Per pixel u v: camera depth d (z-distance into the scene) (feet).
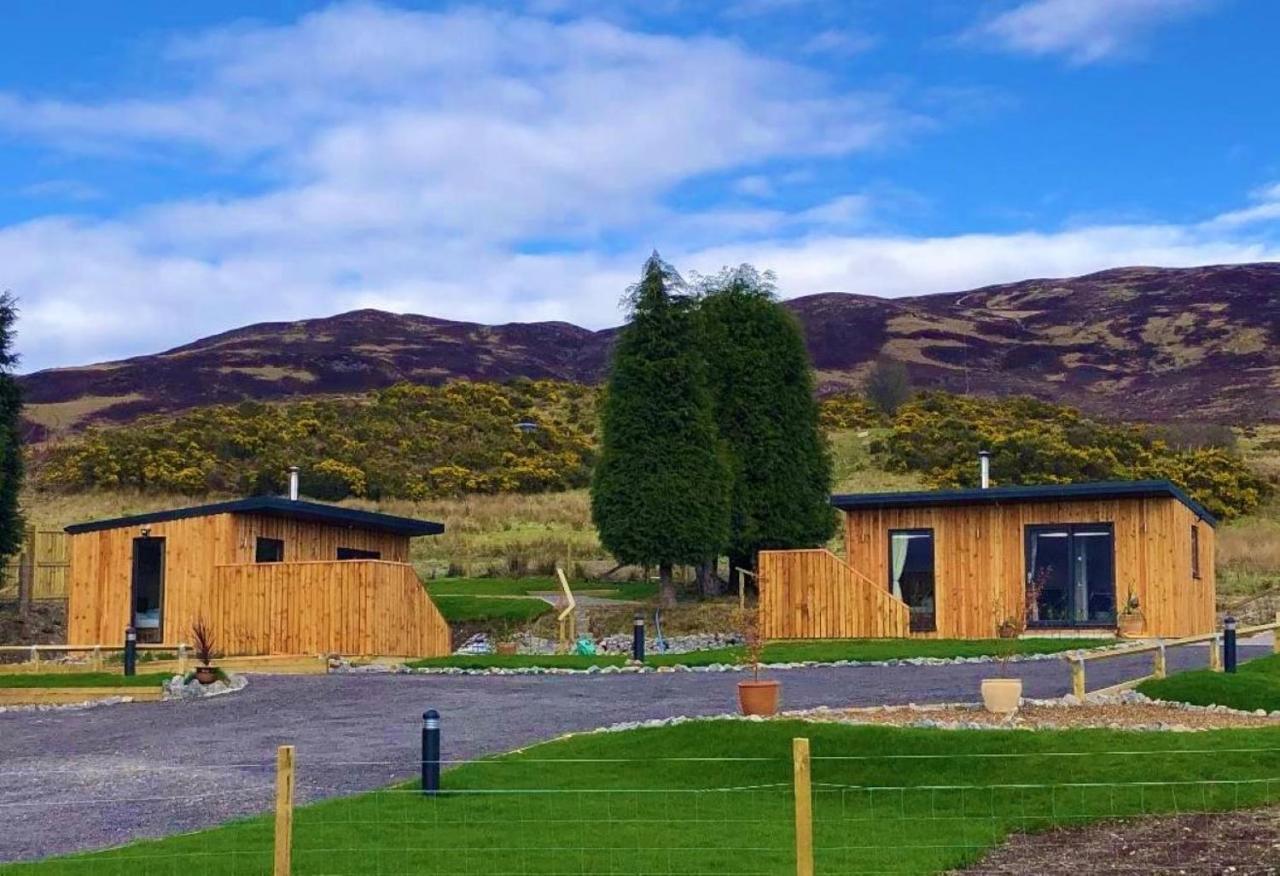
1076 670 55.16
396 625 86.69
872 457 184.75
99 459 172.04
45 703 67.00
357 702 63.16
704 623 95.81
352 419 202.08
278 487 168.25
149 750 51.44
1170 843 34.60
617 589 115.55
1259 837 34.78
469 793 40.24
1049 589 90.27
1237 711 53.16
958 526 92.73
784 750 44.19
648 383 101.76
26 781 45.42
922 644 84.02
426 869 31.94
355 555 100.83
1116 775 40.52
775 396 110.22
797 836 27.91
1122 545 88.48
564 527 153.48
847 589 90.94
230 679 69.87
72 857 33.45
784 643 89.15
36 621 103.55
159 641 88.12
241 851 33.37
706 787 41.78
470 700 62.80
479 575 127.24
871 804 39.52
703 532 100.17
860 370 360.69
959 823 37.14
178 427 189.37
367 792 41.50
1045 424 201.87
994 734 44.55
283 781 29.19
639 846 34.22
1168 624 86.94
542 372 377.50
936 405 214.90
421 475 179.83
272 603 85.97
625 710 57.82
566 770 43.52
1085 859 33.42
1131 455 184.85
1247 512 167.43
